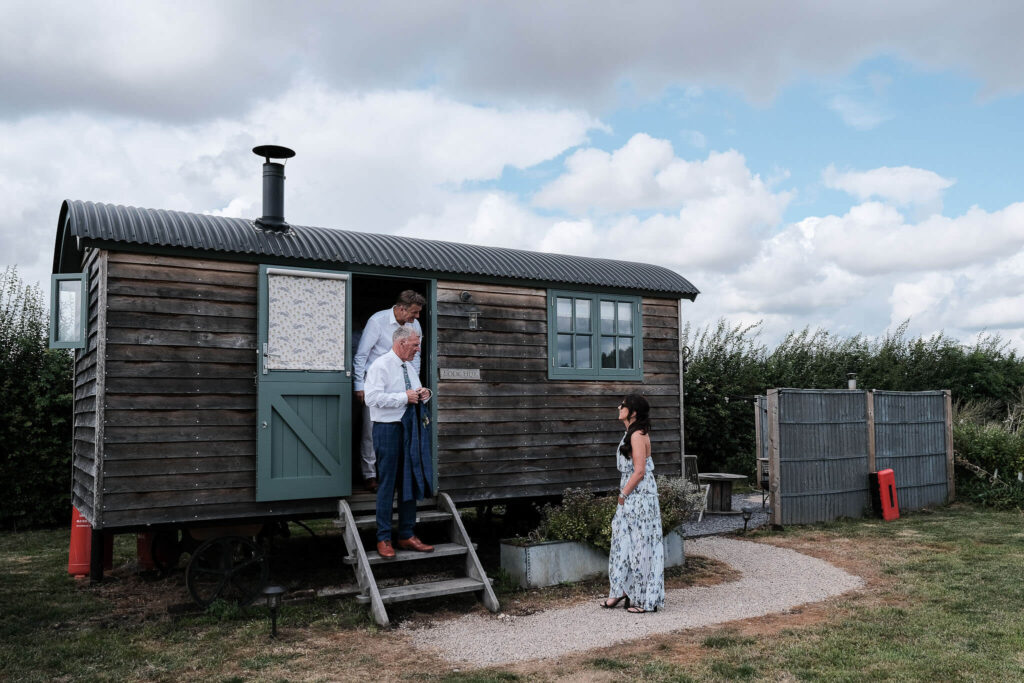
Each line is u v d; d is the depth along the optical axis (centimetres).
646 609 594
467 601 632
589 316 857
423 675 448
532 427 802
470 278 768
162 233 606
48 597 656
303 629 551
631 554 605
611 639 521
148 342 596
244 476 629
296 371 653
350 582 700
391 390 627
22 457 1043
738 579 715
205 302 625
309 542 916
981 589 647
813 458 1044
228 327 634
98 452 570
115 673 455
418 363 714
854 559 795
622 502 615
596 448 846
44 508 1053
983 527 977
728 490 1169
